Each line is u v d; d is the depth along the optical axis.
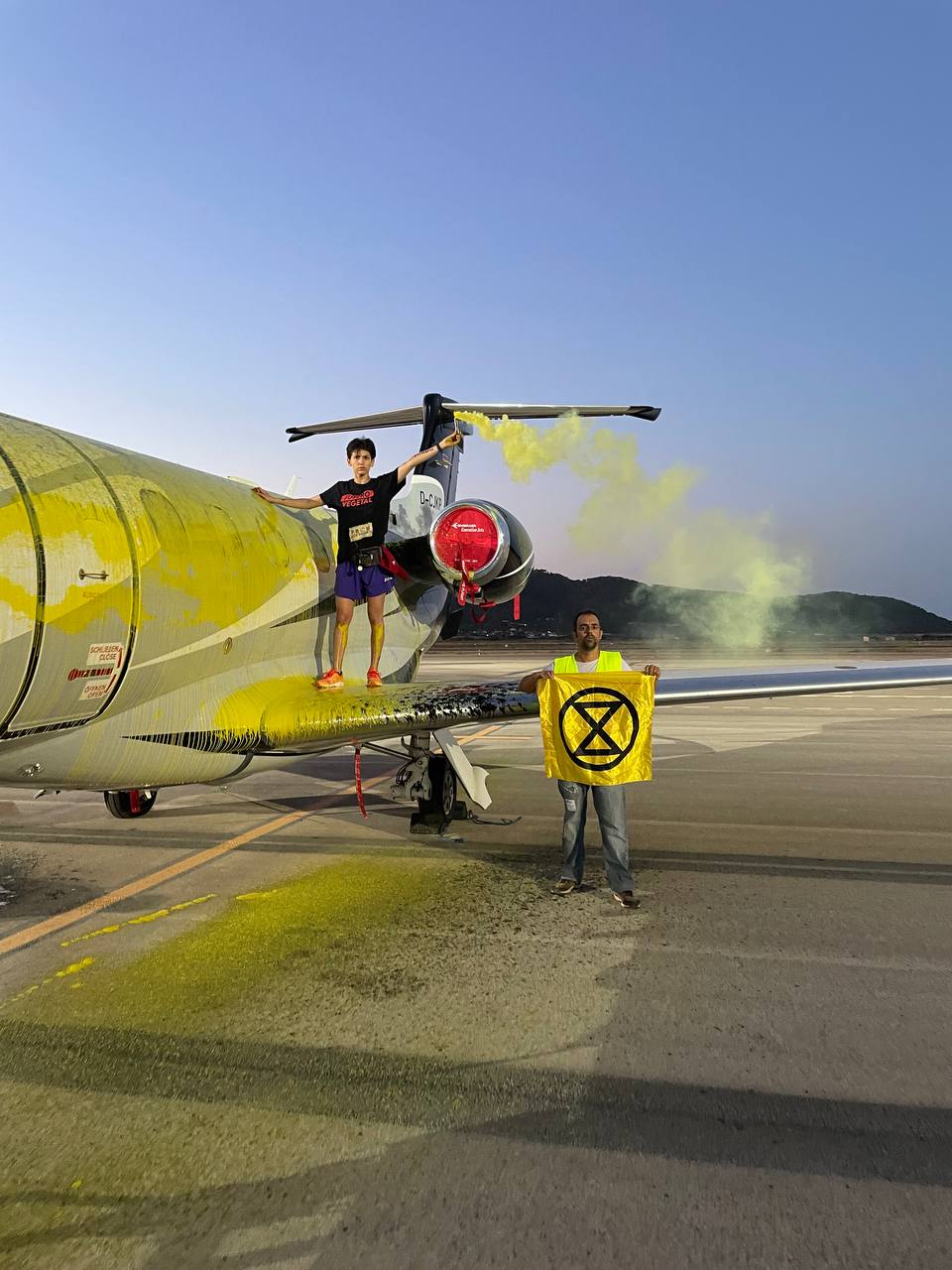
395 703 5.62
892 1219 2.11
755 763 10.11
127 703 4.91
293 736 5.64
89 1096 2.73
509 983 3.64
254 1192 2.25
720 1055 2.97
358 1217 2.13
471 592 6.77
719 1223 2.10
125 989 3.61
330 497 6.43
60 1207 2.19
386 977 3.72
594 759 4.71
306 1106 2.67
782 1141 2.45
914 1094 2.70
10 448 4.29
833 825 6.76
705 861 5.66
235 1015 3.35
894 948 4.04
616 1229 2.08
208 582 5.41
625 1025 3.22
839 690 6.24
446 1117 2.60
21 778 4.64
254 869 5.53
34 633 4.06
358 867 5.57
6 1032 3.21
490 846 6.14
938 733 13.38
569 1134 2.50
